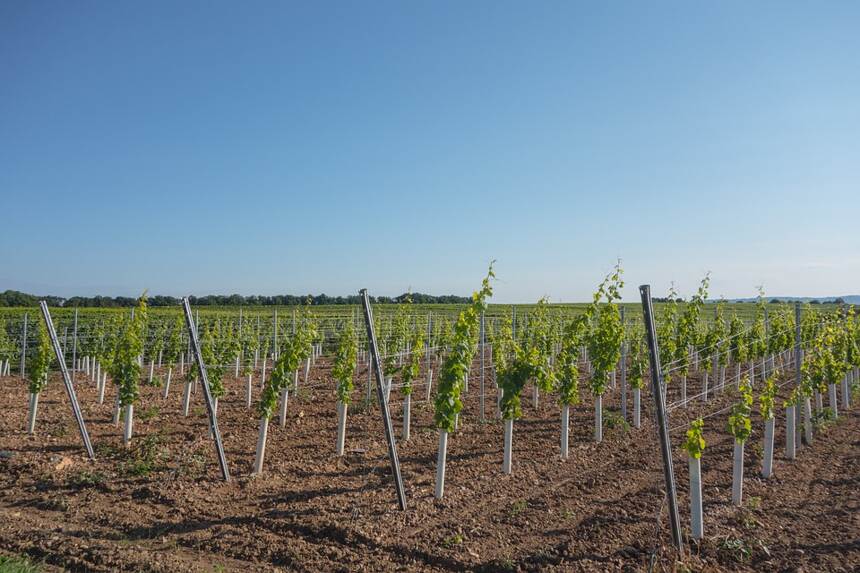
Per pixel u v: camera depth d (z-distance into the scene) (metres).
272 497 7.62
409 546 6.07
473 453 9.93
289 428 11.74
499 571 5.56
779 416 12.78
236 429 11.57
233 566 5.71
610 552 5.89
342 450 9.83
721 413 13.27
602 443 10.60
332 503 7.36
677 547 5.76
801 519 6.82
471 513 7.03
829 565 5.62
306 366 18.08
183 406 13.03
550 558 5.75
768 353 18.81
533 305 39.19
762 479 8.39
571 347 11.35
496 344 14.18
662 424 5.77
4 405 13.69
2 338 20.55
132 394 10.46
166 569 5.58
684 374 14.68
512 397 8.73
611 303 11.46
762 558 5.82
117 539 6.35
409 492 7.81
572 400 9.68
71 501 7.52
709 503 7.38
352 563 5.74
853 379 17.12
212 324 23.55
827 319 15.05
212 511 7.12
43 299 9.39
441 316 26.11
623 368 12.62
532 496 7.66
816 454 9.77
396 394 16.14
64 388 16.59
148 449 9.68
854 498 7.52
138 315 11.32
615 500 7.46
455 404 7.75
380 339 18.39
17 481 8.29
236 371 18.86
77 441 10.41
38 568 5.55
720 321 17.17
